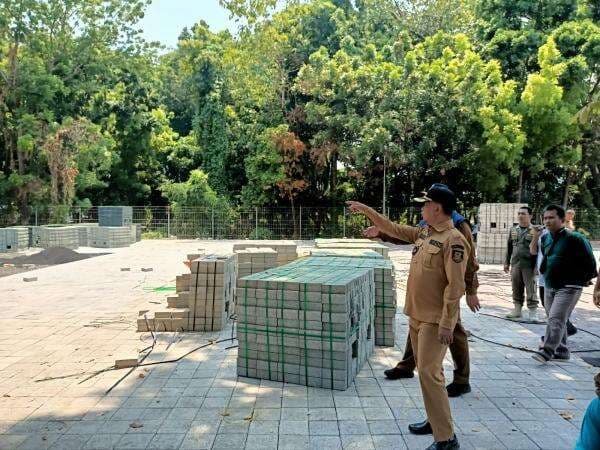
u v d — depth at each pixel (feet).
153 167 114.83
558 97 76.89
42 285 38.32
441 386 12.00
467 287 14.52
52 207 88.53
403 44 94.43
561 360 19.74
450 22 107.04
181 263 53.67
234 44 74.33
